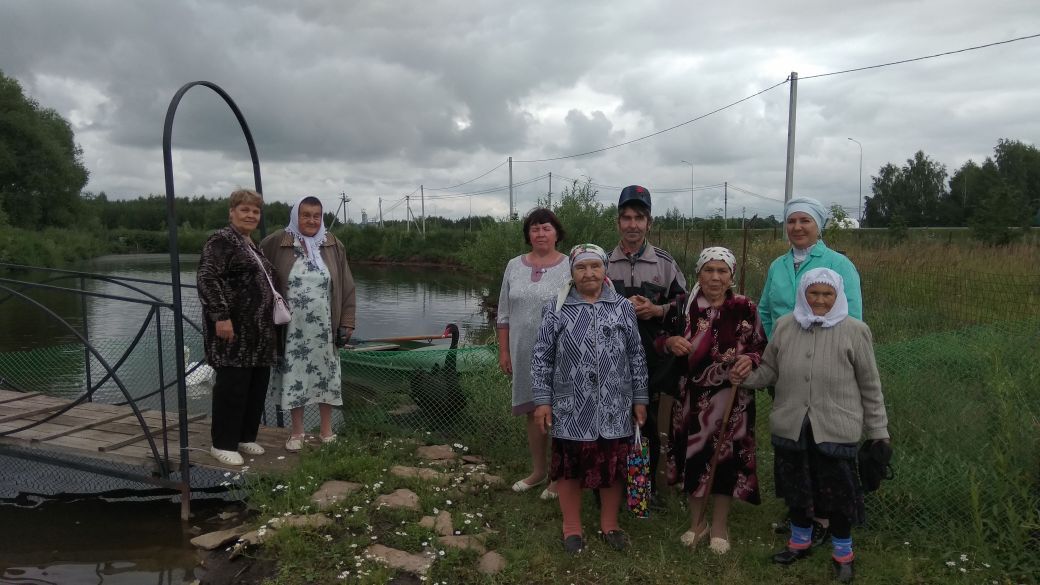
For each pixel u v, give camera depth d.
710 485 3.64
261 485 4.35
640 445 3.71
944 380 4.65
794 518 3.60
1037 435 4.04
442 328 17.97
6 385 6.96
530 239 4.30
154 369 8.91
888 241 22.72
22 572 3.89
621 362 3.68
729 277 3.67
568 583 3.42
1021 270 12.97
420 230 58.84
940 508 3.96
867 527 4.01
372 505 4.12
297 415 4.91
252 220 4.49
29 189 42.53
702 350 3.69
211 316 4.29
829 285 3.43
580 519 4.10
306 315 4.78
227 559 3.78
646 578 3.47
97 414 5.51
